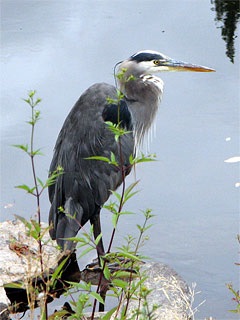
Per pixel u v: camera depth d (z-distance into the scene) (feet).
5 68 56.65
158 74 55.01
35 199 42.19
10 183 43.29
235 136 46.44
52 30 63.67
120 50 58.95
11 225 37.83
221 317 32.48
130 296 24.67
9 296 33.83
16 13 67.92
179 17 65.77
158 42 60.34
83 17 66.44
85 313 31.45
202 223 39.19
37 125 48.52
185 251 37.17
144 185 42.60
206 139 46.26
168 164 44.21
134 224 39.55
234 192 41.68
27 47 60.23
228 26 63.41
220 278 35.19
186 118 48.47
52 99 51.67
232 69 55.52
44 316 24.71
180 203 40.91
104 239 38.55
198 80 53.93
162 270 35.40
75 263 37.06
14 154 45.85
